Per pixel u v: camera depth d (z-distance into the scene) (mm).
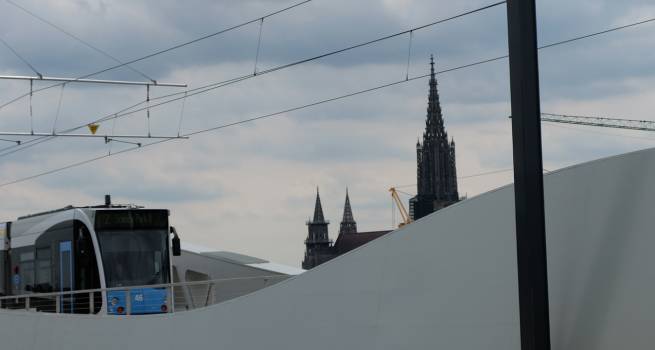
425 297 20578
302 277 23469
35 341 31734
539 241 16672
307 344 23172
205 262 49469
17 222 41312
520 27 16953
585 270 17766
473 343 19594
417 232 20875
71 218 37688
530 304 16703
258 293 24594
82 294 36750
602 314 17422
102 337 28984
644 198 17000
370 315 21703
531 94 16828
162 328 27172
